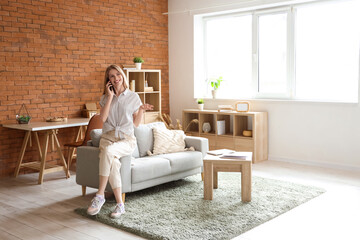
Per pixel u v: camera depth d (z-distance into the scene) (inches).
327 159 229.0
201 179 201.6
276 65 253.9
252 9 259.0
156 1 289.9
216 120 261.0
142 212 150.2
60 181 204.4
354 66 223.0
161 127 203.8
